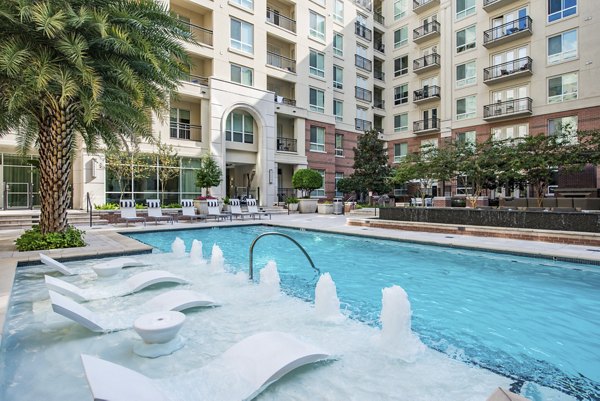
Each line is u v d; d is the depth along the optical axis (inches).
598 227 323.0
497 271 252.2
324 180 987.3
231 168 930.1
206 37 740.7
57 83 259.1
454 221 425.4
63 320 145.8
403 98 1192.2
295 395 93.4
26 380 100.3
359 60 1133.1
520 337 140.5
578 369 114.3
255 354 105.7
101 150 452.4
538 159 519.2
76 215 507.2
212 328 140.2
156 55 304.8
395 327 121.5
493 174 604.1
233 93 753.0
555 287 211.0
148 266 251.6
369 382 100.6
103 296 178.7
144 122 343.6
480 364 116.0
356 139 1115.9
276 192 843.4
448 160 621.6
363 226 495.8
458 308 175.9
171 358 114.3
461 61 1005.2
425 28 1098.7
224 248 354.3
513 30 874.8
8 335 130.9
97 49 284.5
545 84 834.8
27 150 404.8
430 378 103.6
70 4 259.8
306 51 934.4
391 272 251.9
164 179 650.2
